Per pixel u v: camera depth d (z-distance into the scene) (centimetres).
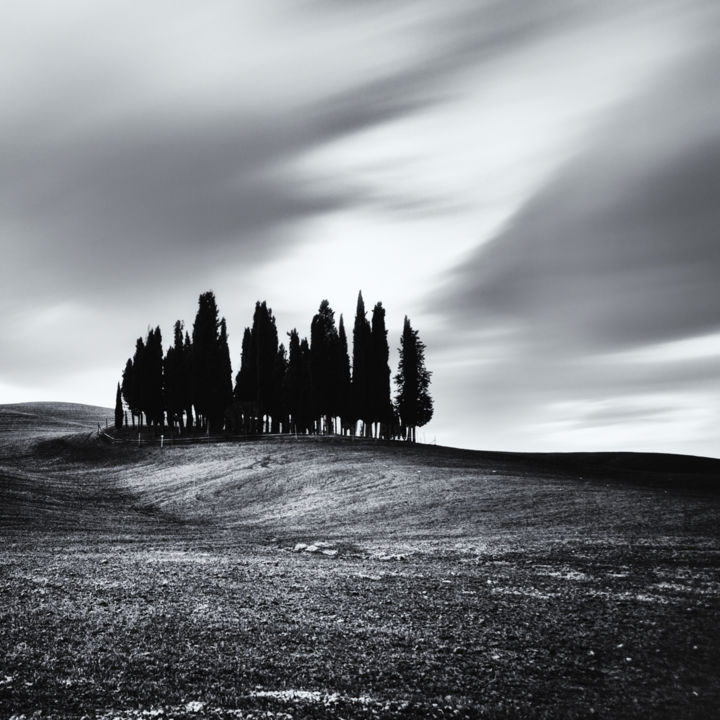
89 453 8988
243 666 1331
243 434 9488
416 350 9625
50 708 1109
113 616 1605
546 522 3391
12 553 2539
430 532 3328
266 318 10131
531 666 1422
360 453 6506
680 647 1556
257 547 2916
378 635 1560
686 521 3272
